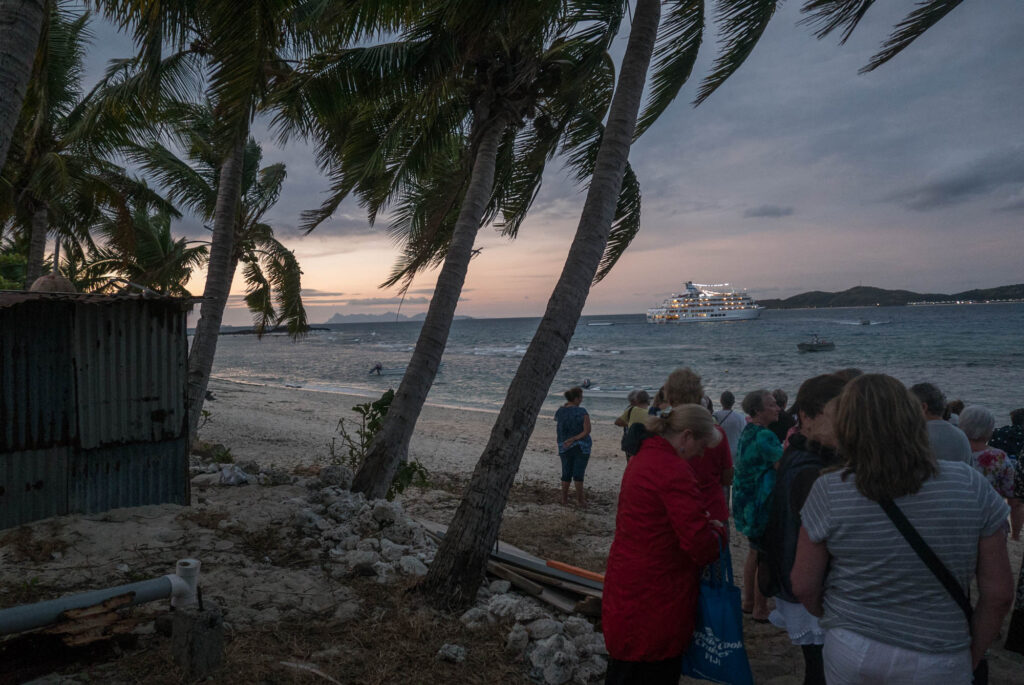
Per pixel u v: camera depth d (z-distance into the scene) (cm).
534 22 569
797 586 177
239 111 464
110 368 519
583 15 606
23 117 1131
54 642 298
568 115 805
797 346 6925
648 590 231
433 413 2383
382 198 916
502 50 655
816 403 248
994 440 612
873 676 160
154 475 543
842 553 167
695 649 230
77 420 500
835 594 171
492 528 396
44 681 271
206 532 488
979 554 160
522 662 327
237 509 548
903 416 160
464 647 338
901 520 158
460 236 659
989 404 2781
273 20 458
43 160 1131
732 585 232
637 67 437
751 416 370
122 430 524
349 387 4044
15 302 456
